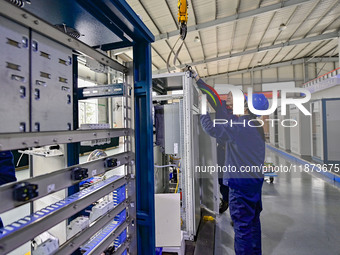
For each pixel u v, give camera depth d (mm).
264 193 3873
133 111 1236
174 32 6027
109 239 1014
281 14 6574
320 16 6953
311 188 4141
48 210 693
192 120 2240
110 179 1104
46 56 704
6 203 536
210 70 12453
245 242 1633
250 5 5734
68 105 805
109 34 1150
